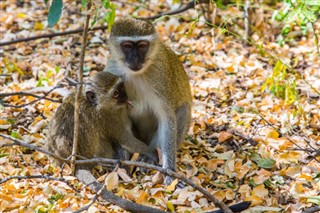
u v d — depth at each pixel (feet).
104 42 50.72
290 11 40.16
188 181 28.55
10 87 43.21
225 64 46.98
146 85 34.76
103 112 34.65
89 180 32.42
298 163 34.76
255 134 37.78
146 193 31.30
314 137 37.24
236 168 34.04
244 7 49.88
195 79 45.21
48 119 39.24
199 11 53.62
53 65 47.14
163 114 34.83
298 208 30.12
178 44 50.08
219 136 37.40
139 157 35.45
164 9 55.36
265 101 41.47
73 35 51.57
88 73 46.16
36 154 35.24
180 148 36.96
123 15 54.13
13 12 55.62
